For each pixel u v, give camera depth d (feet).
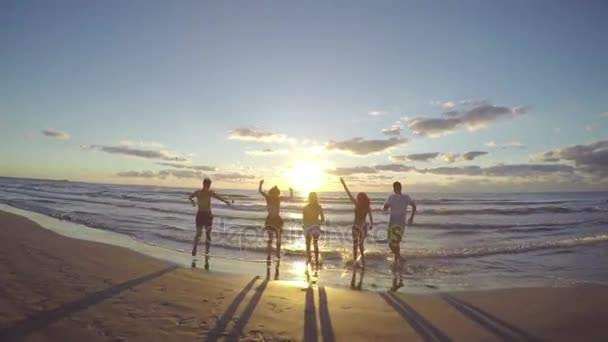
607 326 15.07
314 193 28.96
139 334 12.48
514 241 46.21
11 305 14.40
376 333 14.12
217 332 13.16
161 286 19.06
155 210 80.69
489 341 13.50
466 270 28.89
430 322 15.58
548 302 18.75
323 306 17.38
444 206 139.33
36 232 36.11
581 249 38.58
